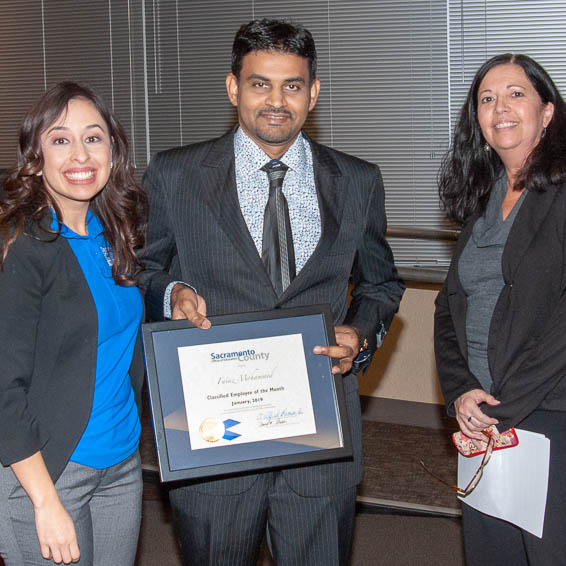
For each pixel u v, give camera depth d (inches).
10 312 64.6
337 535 83.3
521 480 80.4
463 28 204.5
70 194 69.0
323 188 81.8
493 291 83.8
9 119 245.1
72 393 68.6
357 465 84.1
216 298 80.4
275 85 74.8
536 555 79.6
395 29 210.1
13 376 64.7
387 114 213.3
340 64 214.7
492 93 84.4
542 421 80.1
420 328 192.1
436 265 211.6
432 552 126.7
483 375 83.8
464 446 85.1
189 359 74.2
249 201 79.8
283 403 75.5
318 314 76.6
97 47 234.2
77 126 68.6
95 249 72.7
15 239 65.2
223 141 82.4
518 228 81.4
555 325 77.7
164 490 151.3
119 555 75.9
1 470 69.1
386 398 198.1
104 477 72.7
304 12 215.8
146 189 82.9
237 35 77.3
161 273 83.3
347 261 82.9
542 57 199.5
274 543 83.8
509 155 84.7
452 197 92.0
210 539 81.7
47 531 66.0
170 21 226.2
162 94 229.5
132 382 77.9
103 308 70.5
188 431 73.8
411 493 148.6
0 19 242.1
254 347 75.4
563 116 82.6
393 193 215.0
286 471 80.9
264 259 79.6
